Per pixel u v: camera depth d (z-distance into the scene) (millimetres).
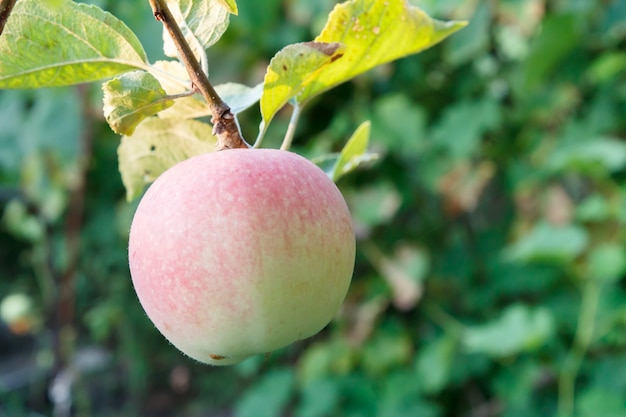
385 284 1030
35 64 339
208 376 1700
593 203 898
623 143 899
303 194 326
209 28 342
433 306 1067
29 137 1057
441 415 1113
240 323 321
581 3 831
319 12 899
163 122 368
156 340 1686
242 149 335
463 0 844
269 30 927
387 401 1028
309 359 1081
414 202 1058
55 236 1363
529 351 978
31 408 1581
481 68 984
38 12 328
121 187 1321
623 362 918
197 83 331
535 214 1024
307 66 327
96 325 1509
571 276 972
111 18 334
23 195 1254
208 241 316
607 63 849
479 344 897
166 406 1660
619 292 937
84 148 1055
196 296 318
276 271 317
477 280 1079
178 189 326
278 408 1169
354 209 976
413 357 1079
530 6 855
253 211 318
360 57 361
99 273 1516
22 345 1878
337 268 330
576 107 959
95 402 1625
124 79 324
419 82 998
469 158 979
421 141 939
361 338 1055
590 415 860
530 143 987
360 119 966
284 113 997
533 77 904
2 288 1773
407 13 349
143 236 329
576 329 963
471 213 1122
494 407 1067
